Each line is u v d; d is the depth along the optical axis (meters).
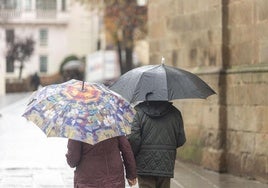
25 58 103.06
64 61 106.12
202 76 21.06
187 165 21.52
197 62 21.89
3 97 75.94
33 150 25.31
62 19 117.12
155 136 11.50
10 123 38.50
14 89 93.50
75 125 8.96
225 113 20.05
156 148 11.48
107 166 9.67
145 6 65.44
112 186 9.63
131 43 66.25
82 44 117.12
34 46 107.88
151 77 11.45
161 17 25.27
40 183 17.72
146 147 11.50
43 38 117.88
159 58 25.55
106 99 9.41
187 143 22.14
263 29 18.23
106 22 65.88
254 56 18.75
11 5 117.44
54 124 8.99
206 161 20.61
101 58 68.75
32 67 115.75
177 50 23.64
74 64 81.44
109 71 68.62
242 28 19.42
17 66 111.56
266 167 17.75
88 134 8.95
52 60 117.56
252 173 18.47
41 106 9.25
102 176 9.63
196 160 21.38
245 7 19.22
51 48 117.69
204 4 21.34
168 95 11.24
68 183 17.77
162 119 11.57
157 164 11.46
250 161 18.58
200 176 19.20
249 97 18.69
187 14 22.72
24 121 39.94
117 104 9.49
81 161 9.70
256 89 18.34
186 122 22.36
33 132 32.81
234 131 19.52
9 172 19.59
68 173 19.50
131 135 11.42
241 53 19.50
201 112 21.22
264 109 17.97
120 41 67.81
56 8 117.88
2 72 90.56
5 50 99.81
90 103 9.23
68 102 9.20
